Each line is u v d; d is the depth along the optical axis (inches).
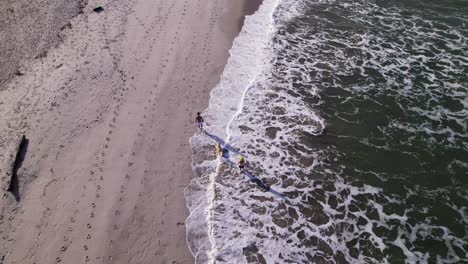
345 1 1259.8
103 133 830.5
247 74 991.0
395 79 978.7
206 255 653.3
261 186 764.0
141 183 745.6
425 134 853.2
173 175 764.0
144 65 986.7
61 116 867.4
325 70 1011.3
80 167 769.6
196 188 748.6
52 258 639.8
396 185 766.5
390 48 1069.1
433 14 1181.1
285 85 968.9
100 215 694.5
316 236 692.7
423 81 971.3
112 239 662.5
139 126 844.6
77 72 970.1
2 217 699.4
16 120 868.6
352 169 793.6
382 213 725.3
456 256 666.2
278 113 902.4
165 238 669.3
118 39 1064.2
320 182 773.9
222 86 952.3
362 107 913.5
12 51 1052.5
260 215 719.7
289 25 1158.3
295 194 753.6
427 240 687.1
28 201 719.7
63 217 693.3
